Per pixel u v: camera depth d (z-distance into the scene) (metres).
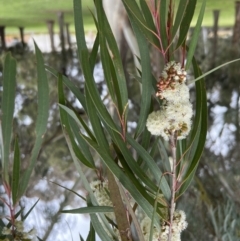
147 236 0.26
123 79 0.23
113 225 0.28
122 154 0.24
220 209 0.58
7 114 0.21
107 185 0.27
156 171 0.24
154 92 0.25
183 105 0.21
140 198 0.23
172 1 0.23
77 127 0.26
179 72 0.21
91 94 0.22
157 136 0.26
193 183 0.64
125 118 0.24
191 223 0.59
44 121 0.22
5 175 0.22
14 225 0.23
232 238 0.52
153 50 0.61
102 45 0.23
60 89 0.24
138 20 0.22
